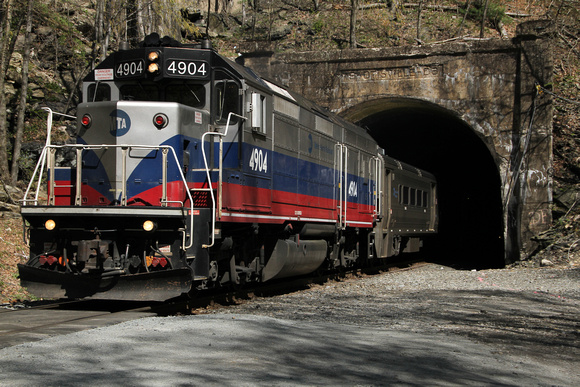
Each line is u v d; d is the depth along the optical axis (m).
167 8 24.81
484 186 40.09
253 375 4.83
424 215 26.27
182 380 4.55
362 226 17.75
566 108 24.33
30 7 18.12
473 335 7.80
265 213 11.13
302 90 23.58
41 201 17.34
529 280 15.88
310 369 5.21
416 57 22.48
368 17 32.31
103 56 20.06
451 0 34.03
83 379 4.46
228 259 10.52
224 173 9.63
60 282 8.93
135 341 5.89
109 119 9.21
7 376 4.51
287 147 12.29
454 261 28.50
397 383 4.96
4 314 8.73
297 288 14.16
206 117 9.70
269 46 23.66
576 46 26.39
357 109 23.62
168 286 8.48
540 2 32.69
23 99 17.80
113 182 9.09
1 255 13.47
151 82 9.70
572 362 6.47
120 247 8.83
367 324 8.45
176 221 8.66
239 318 7.57
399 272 20.59
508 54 21.73
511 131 21.75
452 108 22.28
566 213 21.61
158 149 9.05
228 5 34.81
